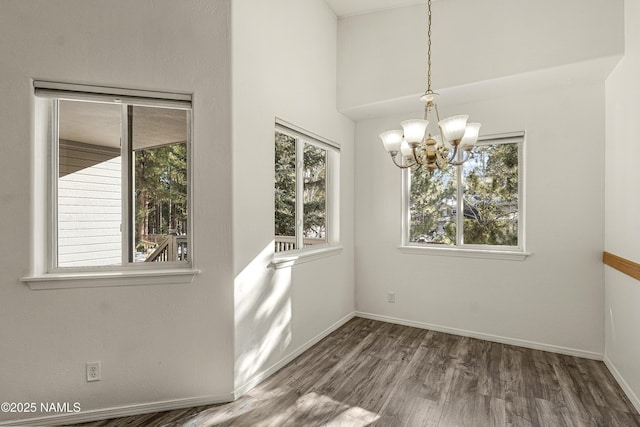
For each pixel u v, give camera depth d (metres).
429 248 3.44
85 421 1.90
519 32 2.64
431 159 1.91
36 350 1.84
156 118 2.11
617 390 2.26
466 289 3.28
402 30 3.14
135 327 1.98
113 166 2.06
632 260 2.13
